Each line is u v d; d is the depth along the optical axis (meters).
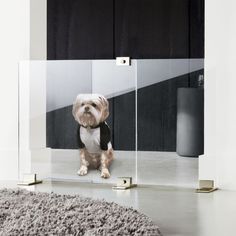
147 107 3.71
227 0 3.66
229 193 3.54
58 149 3.87
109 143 3.77
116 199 3.32
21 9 4.11
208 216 2.90
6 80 4.13
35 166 3.91
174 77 3.68
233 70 3.65
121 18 3.93
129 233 2.38
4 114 4.14
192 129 3.67
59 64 3.84
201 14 3.77
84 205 2.76
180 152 3.67
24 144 3.93
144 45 3.90
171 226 2.70
